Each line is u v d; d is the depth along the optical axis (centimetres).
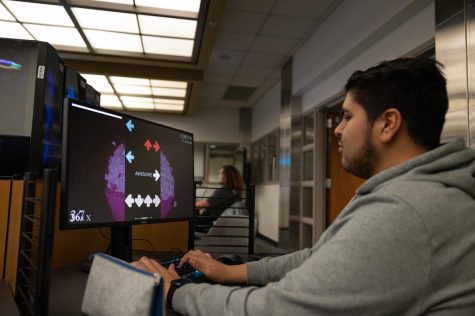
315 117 450
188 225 153
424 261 54
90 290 65
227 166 430
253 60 526
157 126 123
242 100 770
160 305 54
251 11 381
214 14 338
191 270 94
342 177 436
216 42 462
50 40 419
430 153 64
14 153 114
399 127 67
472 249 57
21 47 121
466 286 56
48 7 339
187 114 809
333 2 360
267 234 679
